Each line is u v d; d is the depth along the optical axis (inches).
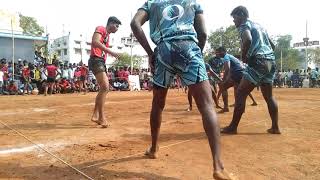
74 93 727.7
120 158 149.3
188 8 131.2
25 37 915.4
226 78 306.5
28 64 764.0
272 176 128.9
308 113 296.0
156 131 147.1
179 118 270.8
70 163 142.6
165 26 128.2
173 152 158.9
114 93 684.7
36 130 216.2
